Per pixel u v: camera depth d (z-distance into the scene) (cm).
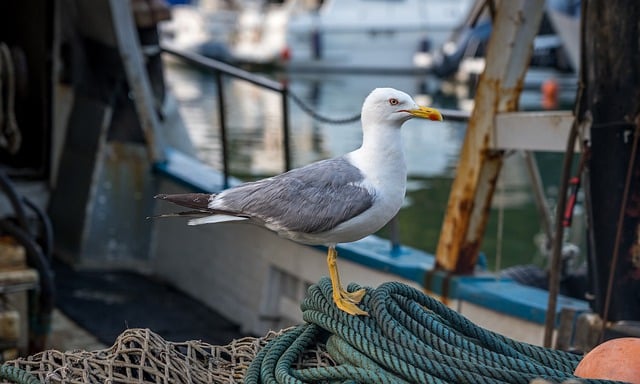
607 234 455
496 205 1297
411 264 578
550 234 641
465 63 2939
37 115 818
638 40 437
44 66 807
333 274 324
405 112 314
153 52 848
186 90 2414
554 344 490
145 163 798
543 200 638
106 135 780
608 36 445
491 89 534
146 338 328
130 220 798
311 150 1530
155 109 856
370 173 317
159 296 745
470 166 546
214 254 734
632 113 443
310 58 3469
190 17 3853
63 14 795
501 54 529
